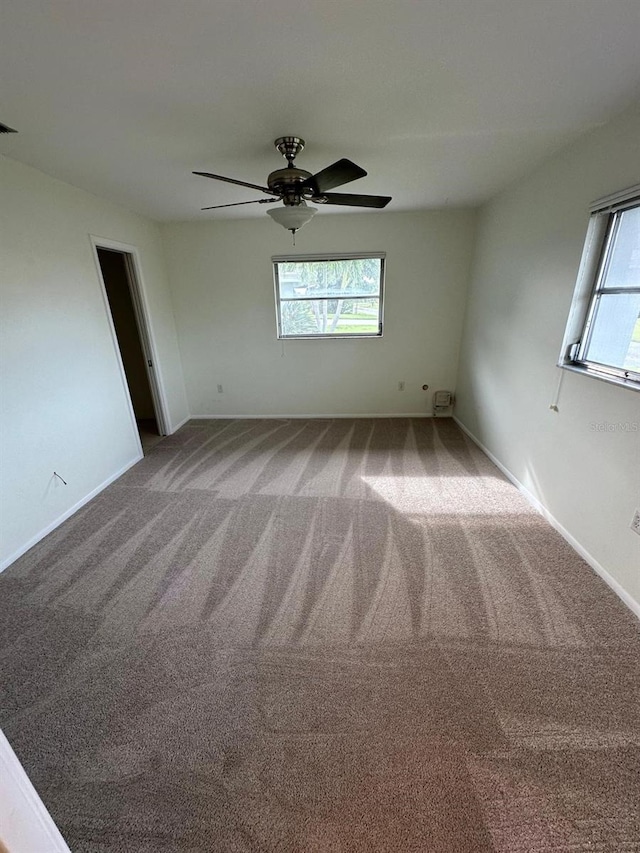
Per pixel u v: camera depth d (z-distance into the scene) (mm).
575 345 2322
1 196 2209
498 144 2225
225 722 1377
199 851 1057
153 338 4082
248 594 1965
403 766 1229
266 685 1505
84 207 2936
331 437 4184
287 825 1102
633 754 1236
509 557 2186
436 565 2133
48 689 1511
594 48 1345
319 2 1104
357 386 4742
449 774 1204
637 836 1051
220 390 4883
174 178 2670
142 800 1169
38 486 2473
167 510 2783
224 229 4180
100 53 1318
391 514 2648
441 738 1303
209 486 3131
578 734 1301
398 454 3676
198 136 2006
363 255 4152
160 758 1274
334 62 1407
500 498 2832
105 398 3188
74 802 1169
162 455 3803
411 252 4137
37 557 2291
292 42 1284
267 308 4457
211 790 1187
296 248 4184
